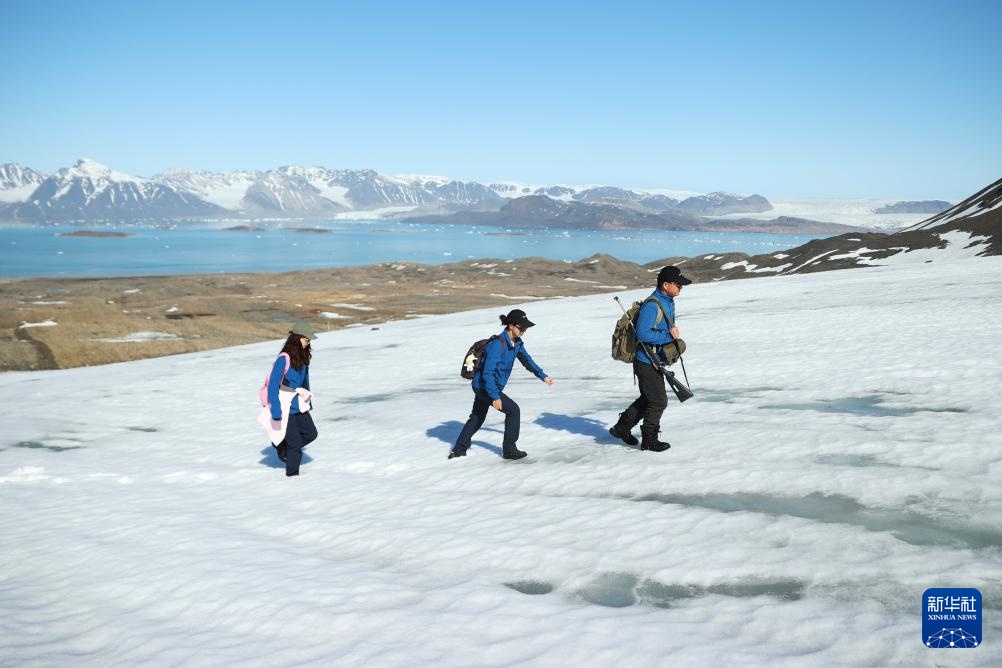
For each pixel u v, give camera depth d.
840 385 11.31
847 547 4.77
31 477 10.16
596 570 4.83
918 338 15.68
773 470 6.75
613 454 8.16
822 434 7.96
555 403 12.49
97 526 7.43
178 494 8.80
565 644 3.75
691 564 4.75
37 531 7.44
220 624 4.53
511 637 3.89
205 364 28.84
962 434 7.34
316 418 13.93
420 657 3.74
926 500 5.56
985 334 15.09
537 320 35.38
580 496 6.76
